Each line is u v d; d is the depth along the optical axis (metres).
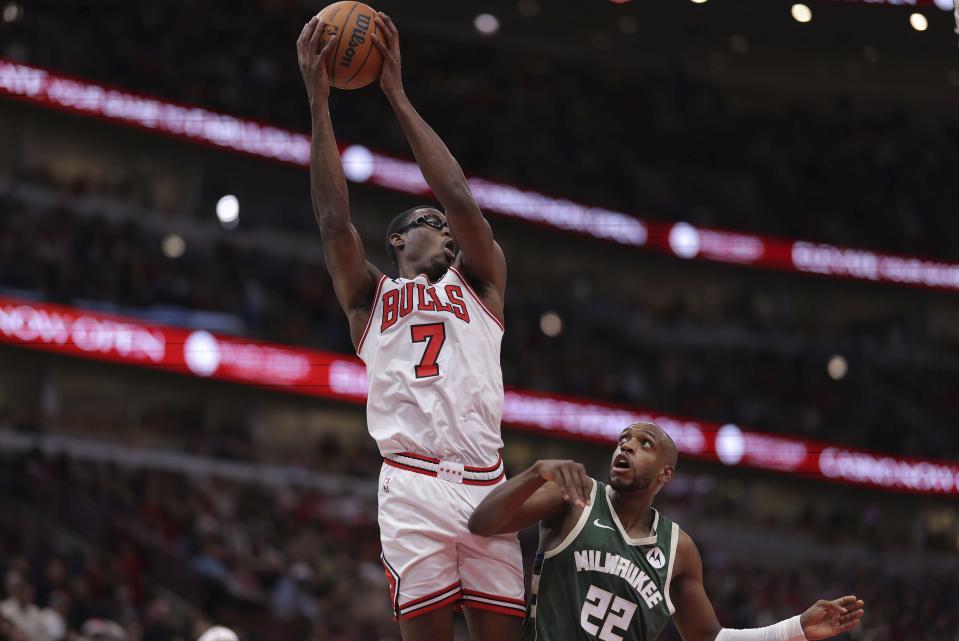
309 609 17.62
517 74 33.88
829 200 33.91
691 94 34.47
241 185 27.16
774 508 28.80
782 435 28.62
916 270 32.72
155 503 19.75
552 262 31.38
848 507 29.22
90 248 23.78
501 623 4.11
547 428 26.70
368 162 28.09
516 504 3.90
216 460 22.55
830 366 31.44
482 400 4.22
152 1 29.14
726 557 26.23
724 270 32.22
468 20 31.73
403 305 4.31
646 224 31.44
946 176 34.72
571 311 30.28
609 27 31.48
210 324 24.23
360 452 24.95
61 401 22.56
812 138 34.84
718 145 34.16
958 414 31.42
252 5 31.25
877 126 34.91
